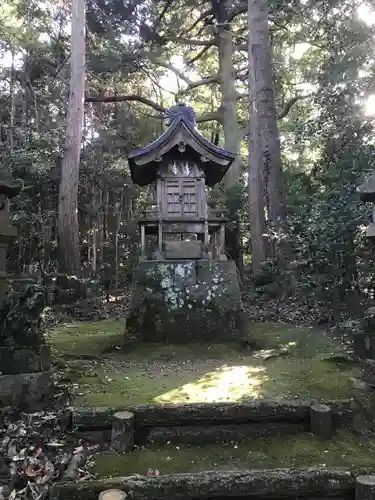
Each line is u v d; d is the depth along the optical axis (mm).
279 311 8586
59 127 13352
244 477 2789
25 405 3570
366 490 2660
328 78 7773
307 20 10500
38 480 2873
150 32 15305
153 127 17641
